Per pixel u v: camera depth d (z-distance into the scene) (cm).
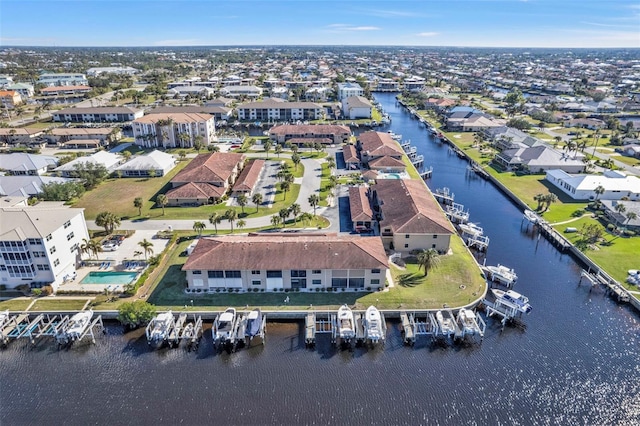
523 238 8744
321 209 9688
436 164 14025
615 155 14062
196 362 5406
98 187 11288
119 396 4909
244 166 12800
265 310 6138
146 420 4591
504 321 6062
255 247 6669
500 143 15050
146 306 5950
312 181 11606
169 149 15175
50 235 6494
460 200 10838
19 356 5538
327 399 4853
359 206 9019
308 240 6906
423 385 5069
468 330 5741
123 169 12019
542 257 7975
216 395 4909
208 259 6494
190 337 5706
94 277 7044
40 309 6212
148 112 19350
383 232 8069
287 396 4894
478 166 13312
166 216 9388
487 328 6047
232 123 19450
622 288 6656
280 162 13438
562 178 11075
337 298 6419
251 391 4956
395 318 6175
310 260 6475
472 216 9825
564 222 9106
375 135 14562
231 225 8556
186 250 7806
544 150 13012
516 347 5688
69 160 12938
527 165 12569
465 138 16900
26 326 5931
